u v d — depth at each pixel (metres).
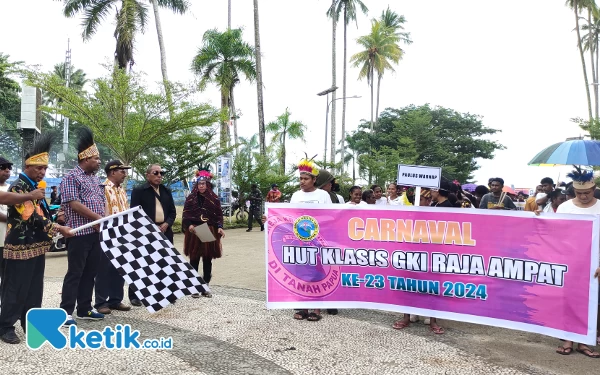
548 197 7.54
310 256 5.34
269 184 20.44
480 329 5.28
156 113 15.11
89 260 5.11
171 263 4.79
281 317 5.52
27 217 4.35
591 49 41.19
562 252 4.43
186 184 17.47
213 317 5.45
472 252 4.82
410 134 47.19
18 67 13.87
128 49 20.25
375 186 9.01
